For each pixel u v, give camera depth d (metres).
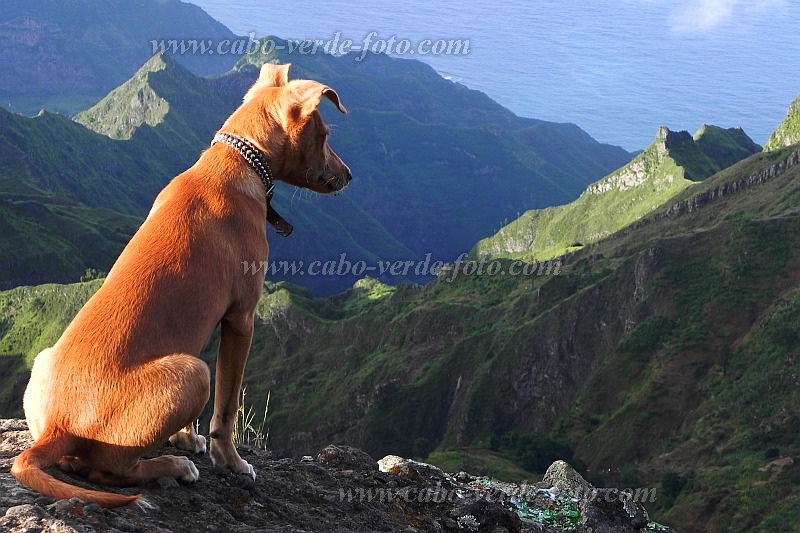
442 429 139.00
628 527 8.09
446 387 141.25
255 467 6.67
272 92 5.77
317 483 6.71
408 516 6.71
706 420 108.50
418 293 173.38
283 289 176.38
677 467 103.62
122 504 4.43
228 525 5.02
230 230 5.32
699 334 121.00
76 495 4.33
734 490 90.50
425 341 153.25
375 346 157.75
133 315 4.78
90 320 4.77
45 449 4.48
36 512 4.23
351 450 7.79
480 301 160.38
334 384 153.38
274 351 168.88
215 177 5.45
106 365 4.64
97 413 4.60
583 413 120.44
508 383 137.00
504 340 140.75
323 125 5.83
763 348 112.94
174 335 4.89
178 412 4.59
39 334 158.50
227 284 5.23
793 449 95.56
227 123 5.71
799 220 129.75
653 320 126.81
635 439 111.25
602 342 134.75
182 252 5.05
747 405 107.00
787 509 86.31
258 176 5.61
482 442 120.25
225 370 5.52
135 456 4.71
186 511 5.00
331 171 5.95
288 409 153.00
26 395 4.84
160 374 4.62
